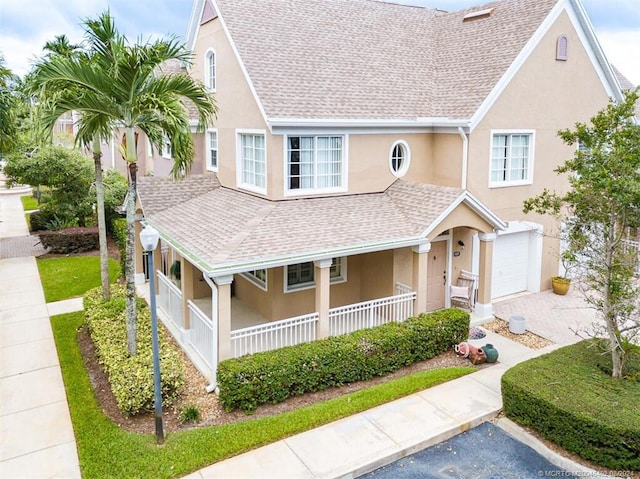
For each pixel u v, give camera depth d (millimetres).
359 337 12297
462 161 16266
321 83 15922
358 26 19438
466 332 13891
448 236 16141
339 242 12875
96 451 9086
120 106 11258
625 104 10156
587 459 8984
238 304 16578
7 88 22734
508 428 10109
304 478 8461
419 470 8945
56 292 18750
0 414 10500
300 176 15172
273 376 10781
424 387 11477
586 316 16266
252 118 15320
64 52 13734
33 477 8547
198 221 14672
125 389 10297
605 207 10234
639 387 9891
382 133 16281
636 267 11117
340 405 10625
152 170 27328
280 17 17797
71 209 26391
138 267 18562
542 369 10688
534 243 18594
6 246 26266
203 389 11469
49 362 12984
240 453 9102
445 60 19078
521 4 18500
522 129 17234
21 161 24875
